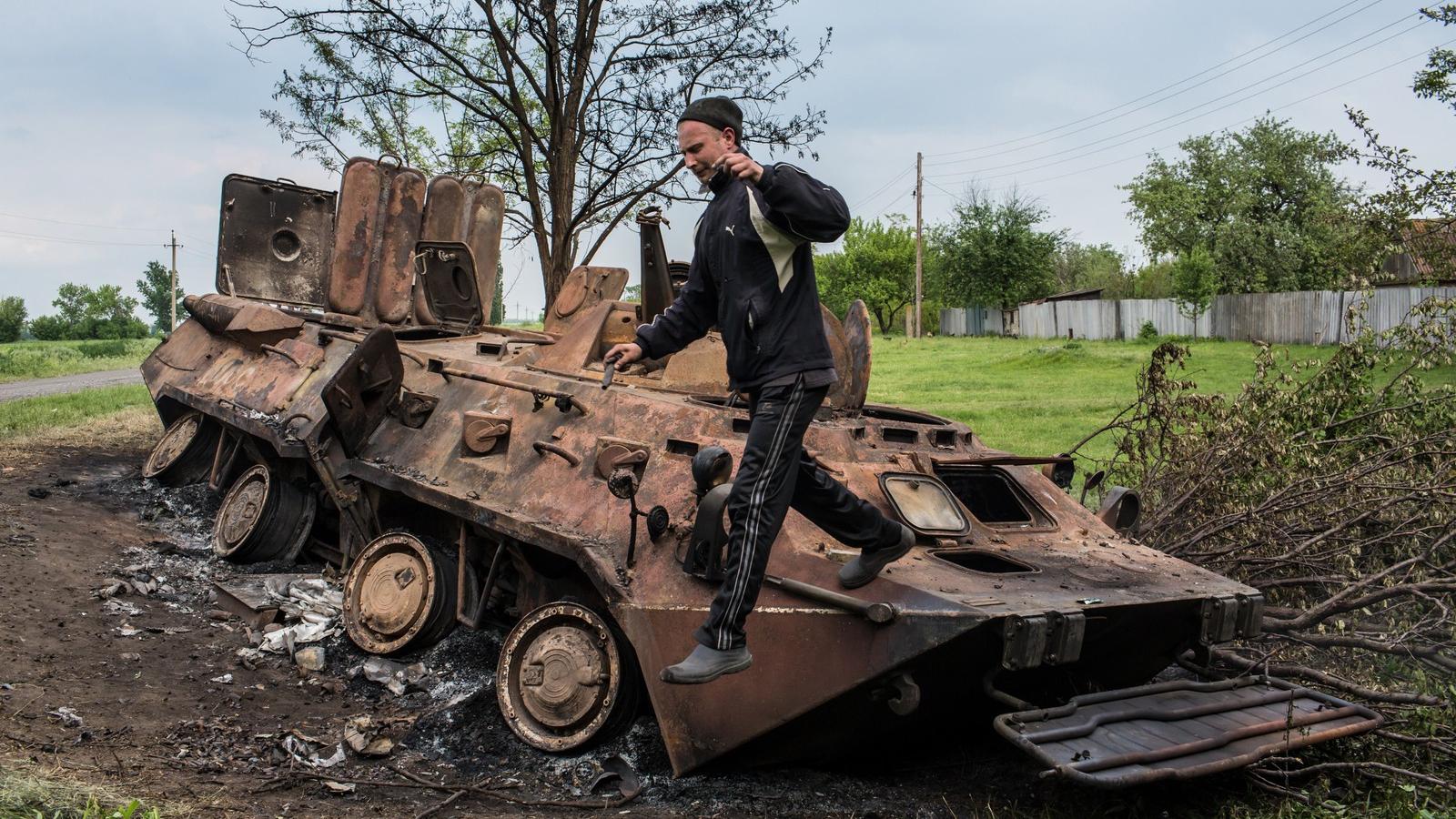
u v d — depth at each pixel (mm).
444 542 7078
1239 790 5141
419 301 10578
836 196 3760
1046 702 5312
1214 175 40094
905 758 5496
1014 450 14000
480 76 13844
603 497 5820
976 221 47938
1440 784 4777
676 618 5047
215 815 4430
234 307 9930
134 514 9523
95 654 6273
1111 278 55281
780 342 3945
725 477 5363
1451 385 8219
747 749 5012
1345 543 7262
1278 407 7941
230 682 6145
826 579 4840
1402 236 9289
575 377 6816
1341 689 5848
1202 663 5570
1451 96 9633
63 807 4168
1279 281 36969
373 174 10406
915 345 39500
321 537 8805
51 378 29188
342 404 7145
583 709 5395
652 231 6656
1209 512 7770
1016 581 5012
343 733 5508
